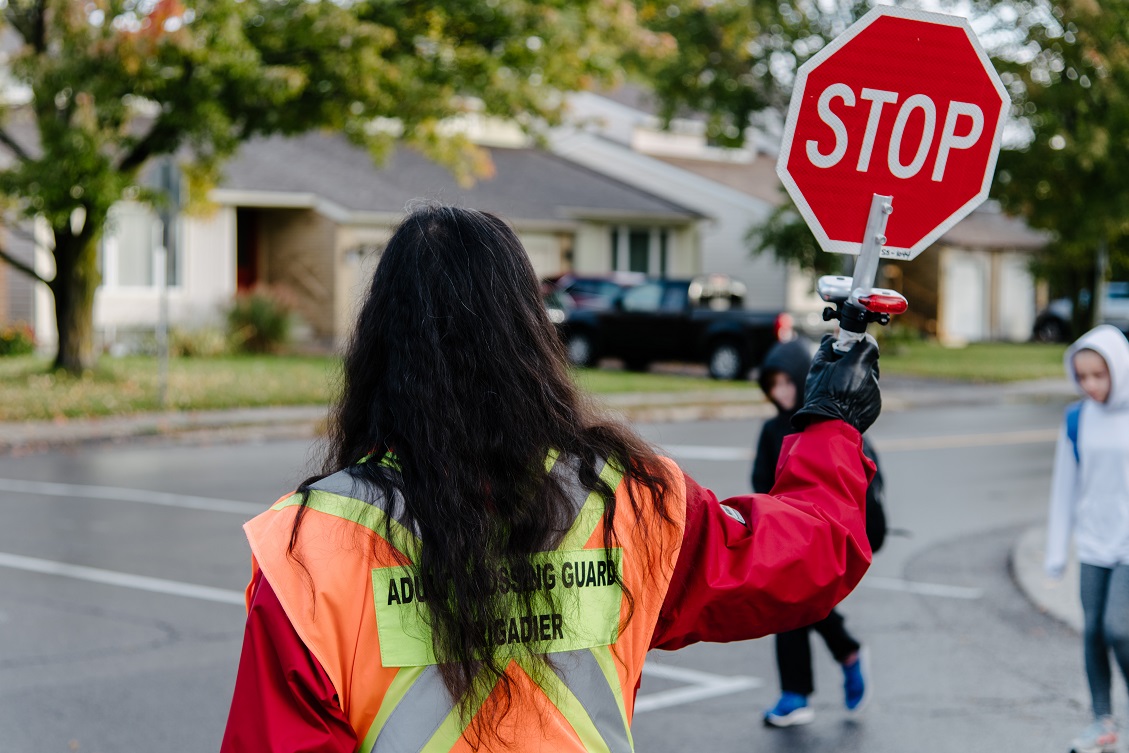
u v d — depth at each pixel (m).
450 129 22.75
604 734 1.72
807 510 1.91
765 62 27.30
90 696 5.80
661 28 27.20
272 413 17.59
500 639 1.65
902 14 1.99
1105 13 24.98
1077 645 7.01
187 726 5.43
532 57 18.45
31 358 22.83
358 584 1.64
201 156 18.77
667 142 41.75
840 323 2.03
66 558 8.72
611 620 1.73
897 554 9.59
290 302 26.83
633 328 25.81
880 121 2.00
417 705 1.63
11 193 16.70
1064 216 27.89
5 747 5.16
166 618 7.19
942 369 28.50
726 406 20.23
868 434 17.69
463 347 1.74
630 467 1.80
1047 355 34.19
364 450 1.77
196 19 16.14
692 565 1.83
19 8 17.58
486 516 1.67
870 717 5.74
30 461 13.73
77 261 19.31
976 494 12.52
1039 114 26.14
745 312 24.52
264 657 1.62
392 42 17.81
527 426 1.73
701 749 5.30
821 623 5.66
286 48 17.69
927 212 2.02
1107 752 5.15
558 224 32.22
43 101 16.73
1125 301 40.84
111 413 16.84
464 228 1.81
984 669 6.53
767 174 42.31
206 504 10.99
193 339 24.80
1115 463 5.09
